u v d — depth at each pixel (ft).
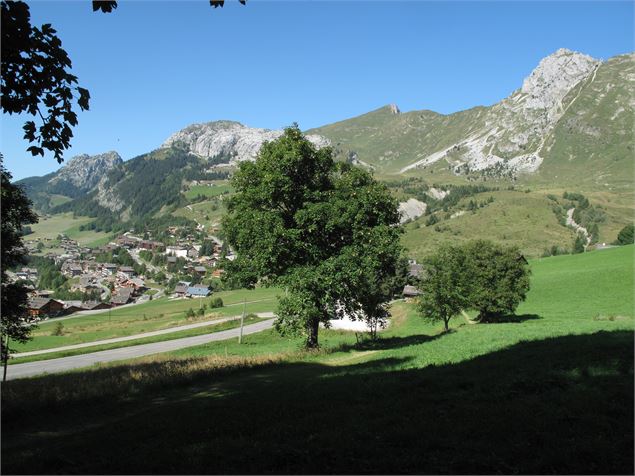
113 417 59.31
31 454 41.73
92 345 228.43
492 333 112.06
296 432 38.83
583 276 290.76
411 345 112.88
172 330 280.51
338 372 77.92
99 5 37.52
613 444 30.40
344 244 121.29
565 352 62.69
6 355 88.84
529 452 30.14
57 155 43.60
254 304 447.01
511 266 188.44
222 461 32.86
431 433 34.86
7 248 78.79
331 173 130.00
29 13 39.14
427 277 164.45
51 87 41.88
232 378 84.02
